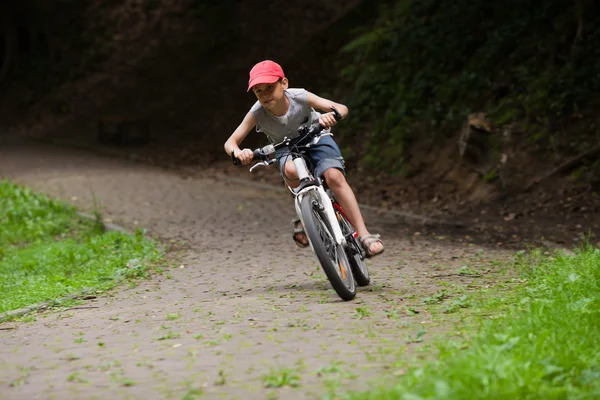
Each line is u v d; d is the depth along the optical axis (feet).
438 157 55.72
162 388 13.93
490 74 57.88
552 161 49.67
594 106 51.42
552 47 56.03
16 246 40.68
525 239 38.40
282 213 46.85
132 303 23.88
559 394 12.01
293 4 76.79
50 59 86.17
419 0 67.36
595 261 23.12
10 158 69.92
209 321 19.80
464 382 12.06
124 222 43.88
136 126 78.64
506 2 61.52
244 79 79.15
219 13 79.20
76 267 32.37
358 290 23.53
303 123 22.31
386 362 14.82
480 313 18.71
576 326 15.85
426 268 28.19
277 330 18.17
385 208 50.72
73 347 17.90
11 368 16.24
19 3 87.25
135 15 80.53
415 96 61.05
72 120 82.17
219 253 34.22
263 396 13.10
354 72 69.41
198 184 58.49
